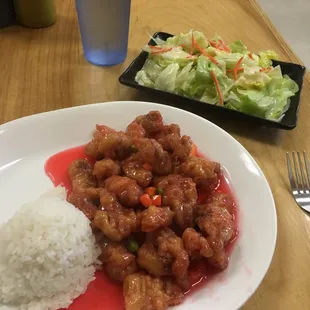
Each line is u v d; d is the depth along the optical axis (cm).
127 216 33
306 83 53
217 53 52
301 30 91
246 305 30
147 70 50
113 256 31
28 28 58
